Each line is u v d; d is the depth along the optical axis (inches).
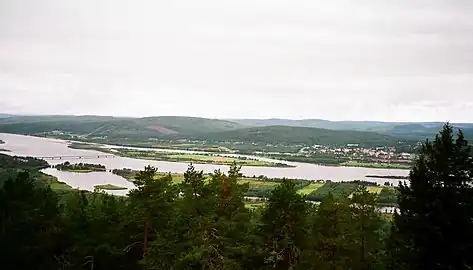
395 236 935.0
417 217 854.5
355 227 1237.7
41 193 1533.0
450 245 834.2
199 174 1198.3
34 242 1302.9
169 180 1301.7
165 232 1200.8
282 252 1103.0
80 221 1362.0
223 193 1203.9
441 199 852.0
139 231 1291.8
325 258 1131.9
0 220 1353.3
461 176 860.6
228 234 1163.3
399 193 924.6
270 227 1118.4
